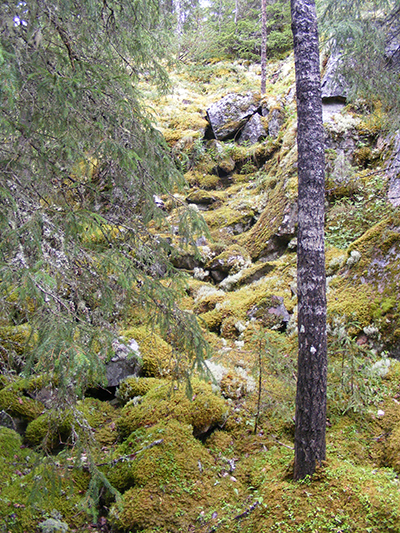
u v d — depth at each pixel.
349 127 8.77
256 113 11.79
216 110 12.03
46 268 2.70
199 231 3.96
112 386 5.41
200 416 4.68
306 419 3.78
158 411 4.73
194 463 4.21
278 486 3.83
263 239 8.67
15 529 3.35
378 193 7.71
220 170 11.30
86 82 3.22
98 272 3.14
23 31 2.82
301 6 4.02
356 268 6.39
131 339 5.80
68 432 4.49
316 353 3.78
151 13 4.33
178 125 12.34
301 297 3.89
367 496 3.44
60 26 3.17
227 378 5.45
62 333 2.43
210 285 8.22
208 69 17.08
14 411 4.68
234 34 18.41
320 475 3.71
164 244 3.93
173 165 4.01
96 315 3.20
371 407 4.71
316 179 3.93
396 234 6.18
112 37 3.85
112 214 3.71
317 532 3.27
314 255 3.86
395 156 7.88
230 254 8.61
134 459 4.14
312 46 4.02
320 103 4.02
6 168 2.73
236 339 6.64
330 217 7.96
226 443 4.65
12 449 4.19
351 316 5.77
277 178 9.66
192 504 3.84
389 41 7.11
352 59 6.55
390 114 7.22
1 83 2.30
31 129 2.75
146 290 3.46
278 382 5.32
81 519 3.65
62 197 3.27
